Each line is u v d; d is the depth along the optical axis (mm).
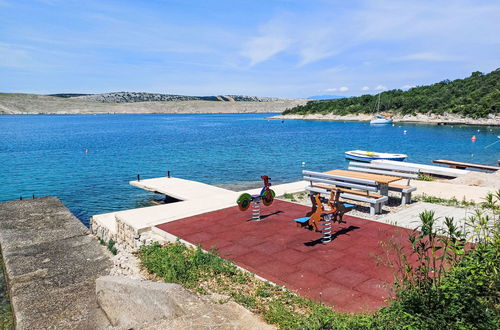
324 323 4535
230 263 7371
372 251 7980
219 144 49688
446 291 4016
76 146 48188
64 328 6906
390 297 5434
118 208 18562
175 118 174000
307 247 8344
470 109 85375
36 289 8609
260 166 30578
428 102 97438
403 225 9914
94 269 9797
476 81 96438
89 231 13312
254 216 10695
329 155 37188
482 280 4043
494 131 66438
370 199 10820
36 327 6953
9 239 12281
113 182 24953
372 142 50844
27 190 22562
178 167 30547
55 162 34094
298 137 61000
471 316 3658
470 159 33312
